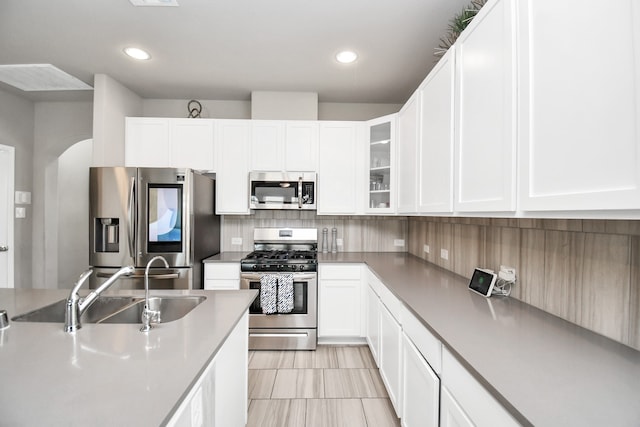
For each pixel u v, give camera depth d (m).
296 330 2.79
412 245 3.30
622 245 0.98
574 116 0.77
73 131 3.70
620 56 0.65
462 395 0.97
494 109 1.12
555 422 0.64
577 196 0.76
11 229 3.39
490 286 1.58
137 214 2.58
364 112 3.58
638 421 0.64
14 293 1.69
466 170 1.35
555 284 1.28
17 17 2.02
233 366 1.41
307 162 3.15
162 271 2.60
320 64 2.67
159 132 3.09
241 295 1.67
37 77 2.90
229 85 3.10
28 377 0.81
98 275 2.55
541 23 0.88
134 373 0.83
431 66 2.70
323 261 2.85
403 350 1.60
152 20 2.06
